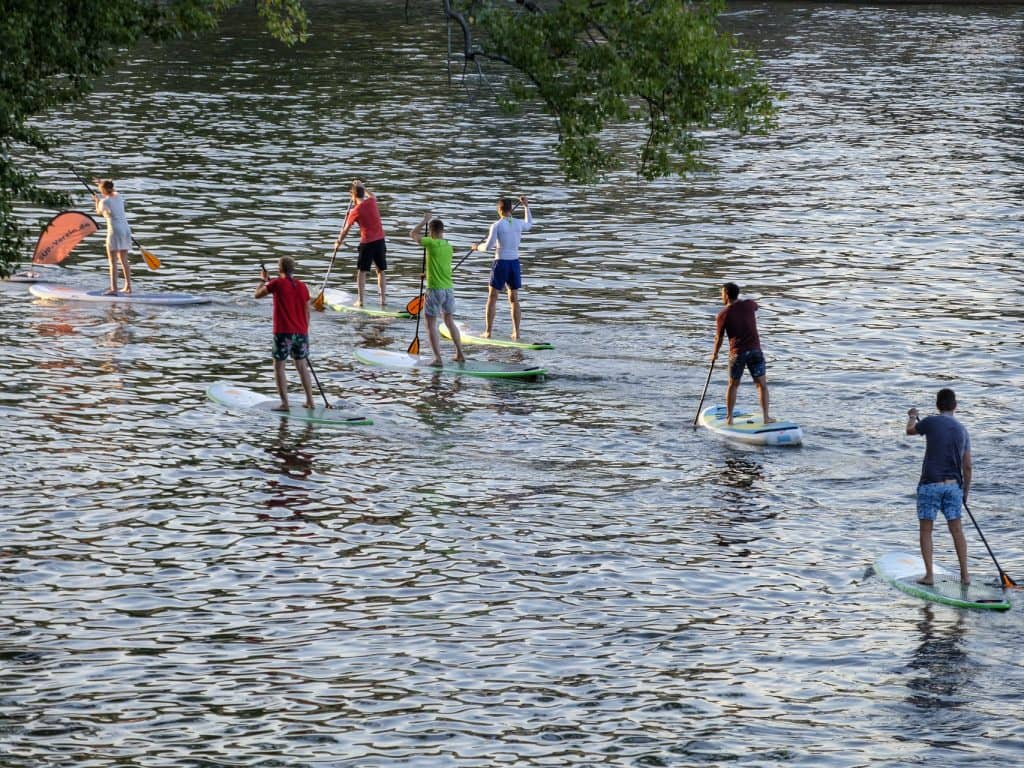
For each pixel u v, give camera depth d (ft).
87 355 187.83
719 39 134.41
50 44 118.32
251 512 135.33
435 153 360.48
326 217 283.38
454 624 113.09
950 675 105.81
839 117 435.53
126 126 385.70
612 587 120.98
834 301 226.58
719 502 141.69
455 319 213.66
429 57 550.36
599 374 186.19
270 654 107.04
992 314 219.00
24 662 104.06
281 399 167.73
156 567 122.11
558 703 100.22
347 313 216.13
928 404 173.78
